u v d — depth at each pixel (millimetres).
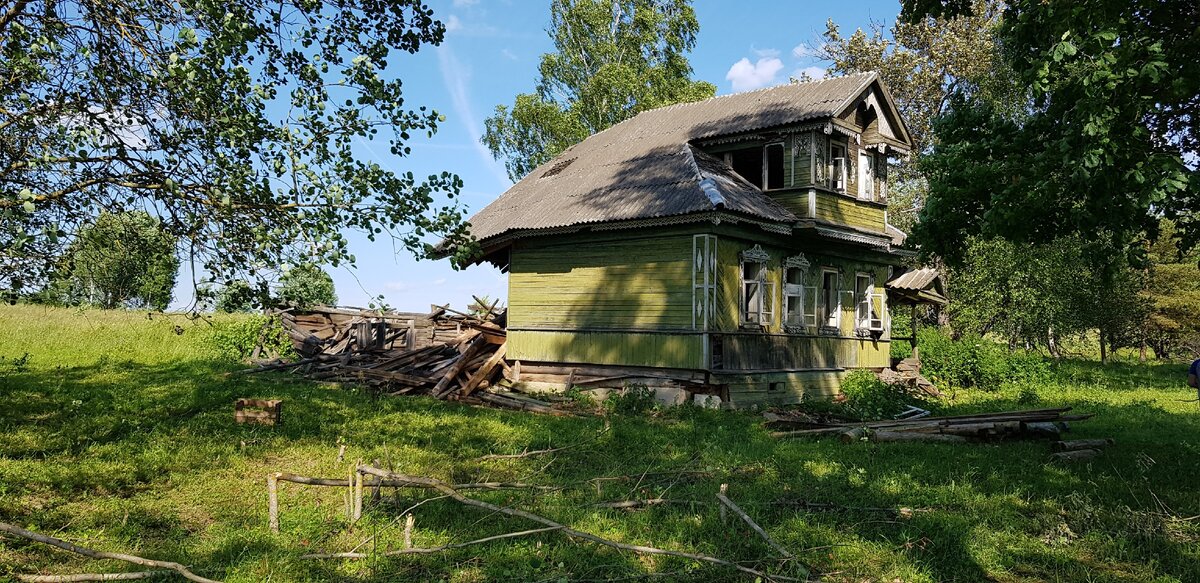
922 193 39594
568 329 19938
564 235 20188
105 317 29344
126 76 8031
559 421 14984
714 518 8039
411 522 7070
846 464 11281
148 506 8281
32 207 6730
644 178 19750
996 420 13547
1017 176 10383
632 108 36812
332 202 7750
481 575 6430
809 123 18953
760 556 6988
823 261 21375
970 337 27078
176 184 7789
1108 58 8477
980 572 6855
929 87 40156
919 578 6594
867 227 21438
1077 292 33062
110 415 12758
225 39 7305
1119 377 30891
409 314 25141
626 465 11016
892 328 29062
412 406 16297
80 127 6867
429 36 9547
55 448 10398
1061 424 14992
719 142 20781
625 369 18875
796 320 20266
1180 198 10227
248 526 7539
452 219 8281
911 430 13578
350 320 25562
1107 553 7348
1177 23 9539
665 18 37844
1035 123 10703
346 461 10719
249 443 11398
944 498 9266
